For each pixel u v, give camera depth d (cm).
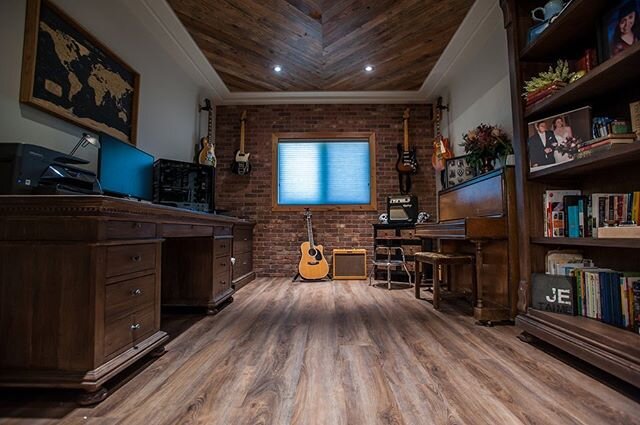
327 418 116
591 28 180
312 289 382
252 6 283
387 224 434
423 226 325
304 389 138
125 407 125
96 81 237
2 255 133
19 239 133
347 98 470
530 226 206
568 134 186
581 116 179
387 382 144
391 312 274
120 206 143
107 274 138
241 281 392
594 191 195
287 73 402
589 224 181
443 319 251
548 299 188
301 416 118
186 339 205
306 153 488
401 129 482
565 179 207
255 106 488
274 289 382
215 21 304
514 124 216
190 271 272
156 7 280
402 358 172
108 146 211
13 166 146
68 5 210
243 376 151
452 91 415
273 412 121
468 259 281
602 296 168
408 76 411
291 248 474
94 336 130
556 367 159
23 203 130
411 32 320
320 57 367
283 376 151
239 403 127
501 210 242
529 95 204
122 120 268
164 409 123
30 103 182
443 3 279
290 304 305
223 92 450
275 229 476
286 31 320
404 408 123
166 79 346
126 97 274
